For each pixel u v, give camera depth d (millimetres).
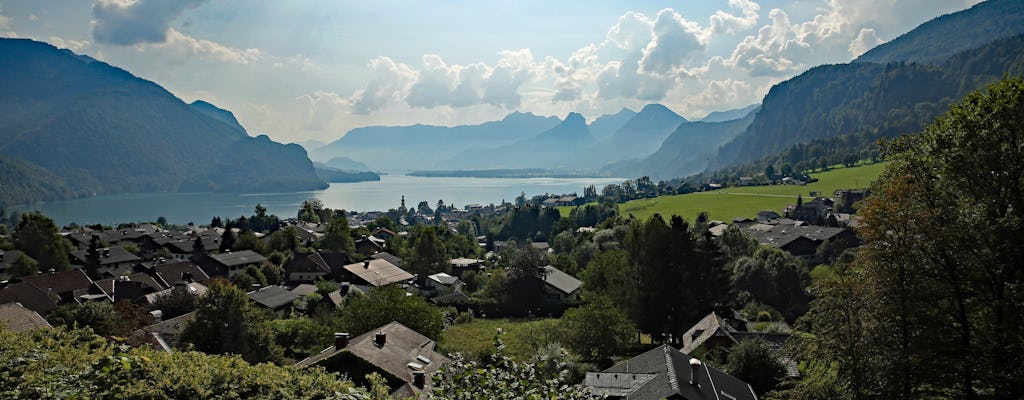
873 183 27438
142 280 82062
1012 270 21781
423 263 106750
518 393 13234
